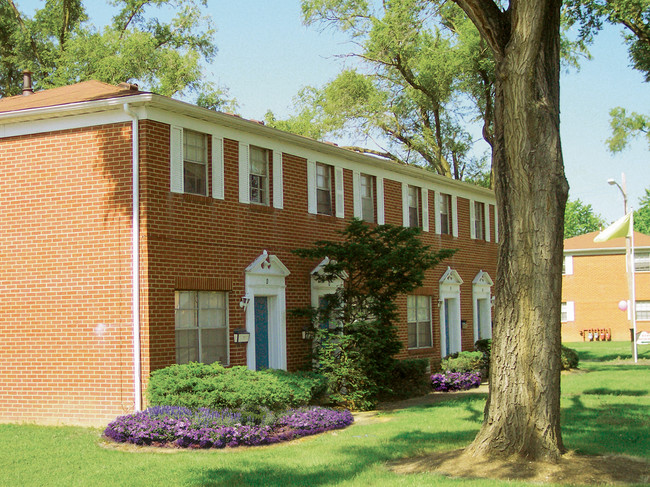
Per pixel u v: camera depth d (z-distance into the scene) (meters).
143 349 14.64
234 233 17.20
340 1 31.19
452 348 27.84
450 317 28.00
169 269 15.26
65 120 15.77
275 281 18.47
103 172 15.33
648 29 27.30
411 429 14.30
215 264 16.55
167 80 35.03
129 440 13.08
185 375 14.34
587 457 10.74
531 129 10.84
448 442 12.62
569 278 49.00
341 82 38.59
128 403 14.71
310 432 14.22
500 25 11.19
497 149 11.29
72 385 15.33
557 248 10.80
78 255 15.45
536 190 10.79
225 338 16.86
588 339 48.09
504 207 11.12
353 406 17.94
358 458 11.52
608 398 18.56
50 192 15.82
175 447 12.77
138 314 14.73
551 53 11.02
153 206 15.01
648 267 47.47
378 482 9.84
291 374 16.33
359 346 18.16
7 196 16.25
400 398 20.72
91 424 15.05
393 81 38.75
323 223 20.55
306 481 10.04
